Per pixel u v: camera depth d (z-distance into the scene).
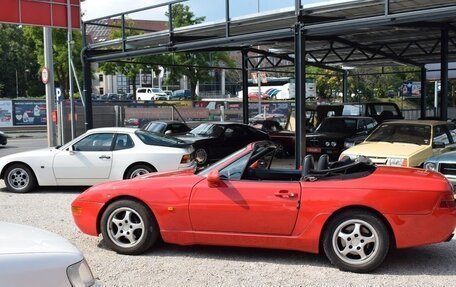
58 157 10.80
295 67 11.86
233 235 5.72
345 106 20.78
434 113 38.91
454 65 33.84
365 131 16.97
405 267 5.64
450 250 6.34
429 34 19.98
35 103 37.09
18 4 17.22
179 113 29.25
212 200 5.72
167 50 14.86
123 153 10.73
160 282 5.12
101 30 21.95
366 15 12.62
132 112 27.48
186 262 5.80
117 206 6.03
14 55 78.75
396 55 24.31
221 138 16.81
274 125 22.52
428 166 8.52
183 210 5.81
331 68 30.50
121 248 6.05
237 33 14.41
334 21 11.27
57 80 45.06
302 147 11.88
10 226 3.59
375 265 5.36
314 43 22.28
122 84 102.94
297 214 5.50
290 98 50.69
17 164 10.87
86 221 6.19
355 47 22.12
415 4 12.28
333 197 5.41
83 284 3.09
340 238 5.45
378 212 5.33
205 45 13.93
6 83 78.56
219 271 5.48
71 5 18.55
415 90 48.81
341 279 5.22
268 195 5.59
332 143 15.91
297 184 5.61
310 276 5.32
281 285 5.04
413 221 5.28
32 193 10.82
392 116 20.91
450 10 9.59
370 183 5.41
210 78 43.44
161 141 11.02
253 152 6.03
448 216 5.31
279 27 13.47
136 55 15.50
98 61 16.86
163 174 6.44
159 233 6.04
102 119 26.28
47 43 18.00
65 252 3.10
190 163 10.95
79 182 10.86
